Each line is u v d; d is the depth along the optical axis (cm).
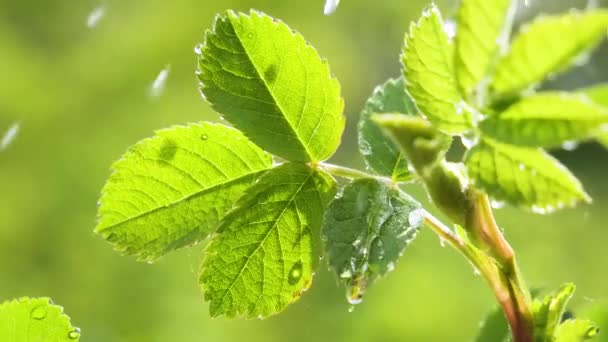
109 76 104
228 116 26
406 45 23
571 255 81
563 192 22
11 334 25
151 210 26
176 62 105
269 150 26
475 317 75
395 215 24
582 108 21
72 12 107
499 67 21
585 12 21
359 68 109
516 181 22
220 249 26
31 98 102
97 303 87
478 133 22
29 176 99
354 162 99
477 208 24
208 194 26
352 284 24
